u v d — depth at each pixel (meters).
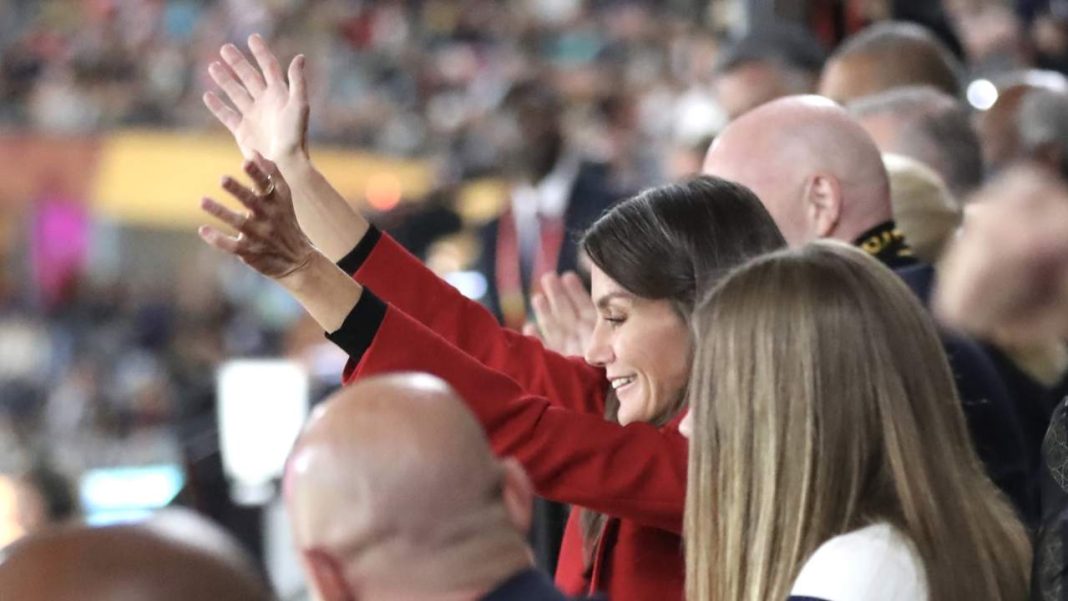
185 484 8.79
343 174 27.66
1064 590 4.16
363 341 4.76
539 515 6.46
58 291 29.55
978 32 10.55
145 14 38.16
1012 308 3.62
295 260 4.72
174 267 29.33
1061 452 4.30
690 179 5.14
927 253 6.60
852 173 6.05
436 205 13.25
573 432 4.84
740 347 4.44
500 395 4.83
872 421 4.37
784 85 8.91
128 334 26.95
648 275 4.95
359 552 3.23
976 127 7.34
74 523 2.92
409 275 5.52
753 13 10.17
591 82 27.97
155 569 2.71
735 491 4.40
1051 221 3.60
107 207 29.70
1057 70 10.55
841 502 4.34
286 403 9.03
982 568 4.31
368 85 34.50
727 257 4.96
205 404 12.32
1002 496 4.66
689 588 4.49
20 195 30.03
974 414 5.36
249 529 8.68
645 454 4.84
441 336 5.30
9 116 33.50
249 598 2.74
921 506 4.31
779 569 4.33
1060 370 6.23
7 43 37.81
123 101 33.75
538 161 10.69
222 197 29.28
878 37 8.41
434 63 35.34
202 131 31.16
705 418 4.48
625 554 5.12
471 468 3.26
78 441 20.36
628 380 5.08
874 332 4.40
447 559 3.23
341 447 3.24
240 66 5.46
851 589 4.22
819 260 4.49
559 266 9.95
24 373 27.06
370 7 37.78
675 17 32.81
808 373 4.37
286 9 37.53
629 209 5.04
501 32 35.69
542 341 6.28
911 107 7.32
